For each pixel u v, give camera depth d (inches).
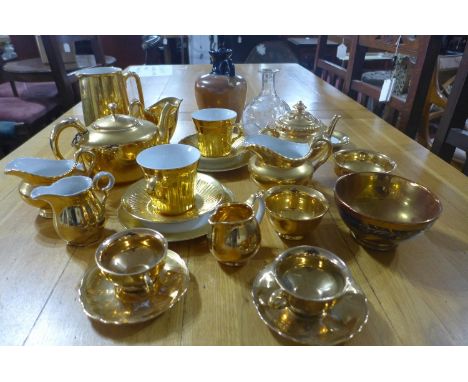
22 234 22.4
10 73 71.6
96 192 22.7
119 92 32.8
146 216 22.6
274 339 15.8
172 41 130.4
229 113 30.7
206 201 24.4
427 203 21.3
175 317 16.7
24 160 23.0
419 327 16.3
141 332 16.0
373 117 44.6
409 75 54.8
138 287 16.7
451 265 19.8
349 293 17.3
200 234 21.5
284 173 25.0
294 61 116.6
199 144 30.9
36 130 72.0
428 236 22.1
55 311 17.0
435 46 43.9
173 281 18.3
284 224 20.7
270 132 32.3
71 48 81.7
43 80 70.8
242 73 70.4
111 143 25.7
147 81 62.9
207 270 19.6
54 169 23.6
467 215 24.1
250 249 19.0
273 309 16.5
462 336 15.9
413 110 47.1
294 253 17.6
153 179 21.4
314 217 20.7
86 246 21.4
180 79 64.2
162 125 29.7
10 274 19.2
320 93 56.4
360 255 20.7
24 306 17.3
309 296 16.1
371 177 23.2
